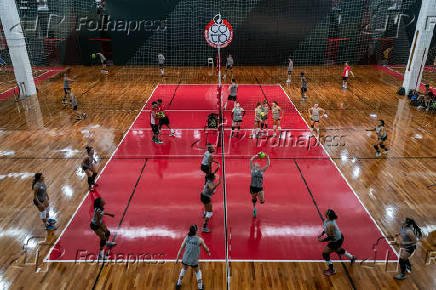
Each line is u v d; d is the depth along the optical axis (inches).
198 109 660.1
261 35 1048.2
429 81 868.6
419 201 356.8
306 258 281.0
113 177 406.9
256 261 277.4
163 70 937.5
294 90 796.0
